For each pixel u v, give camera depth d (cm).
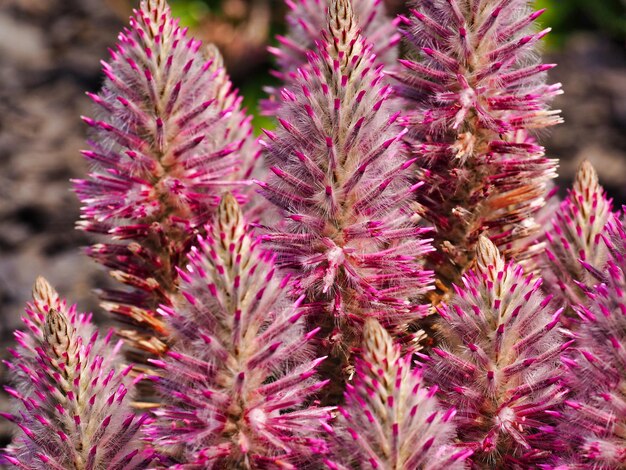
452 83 55
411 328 56
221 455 50
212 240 50
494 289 52
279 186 53
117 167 57
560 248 58
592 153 135
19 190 122
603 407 50
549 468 51
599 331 50
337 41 52
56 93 139
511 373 52
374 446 48
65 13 153
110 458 52
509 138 57
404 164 53
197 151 57
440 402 52
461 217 56
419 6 56
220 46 143
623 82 144
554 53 151
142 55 56
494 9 54
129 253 59
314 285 53
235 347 50
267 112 65
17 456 54
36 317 55
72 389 52
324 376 54
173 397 50
